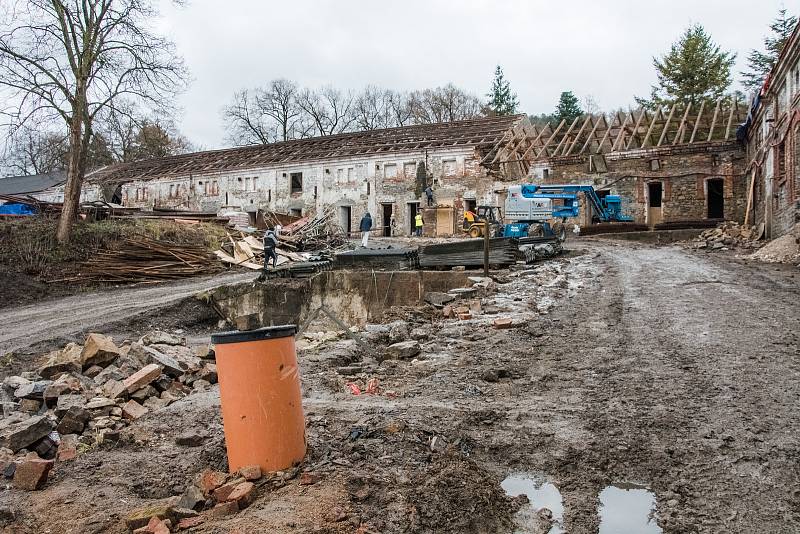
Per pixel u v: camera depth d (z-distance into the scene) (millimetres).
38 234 25375
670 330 9727
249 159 48750
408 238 35156
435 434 5527
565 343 9352
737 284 14062
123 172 54969
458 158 39281
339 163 43406
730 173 31188
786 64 19672
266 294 19750
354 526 4023
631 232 28953
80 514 4543
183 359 10227
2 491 5090
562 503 4578
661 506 4441
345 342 10906
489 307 12625
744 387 6742
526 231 26578
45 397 8242
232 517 4199
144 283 24703
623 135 35250
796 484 4621
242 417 4805
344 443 5332
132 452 5934
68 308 20172
